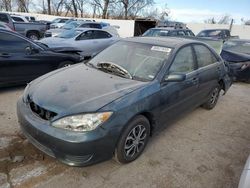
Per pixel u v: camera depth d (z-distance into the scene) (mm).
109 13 41406
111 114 2691
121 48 4117
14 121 4035
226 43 9648
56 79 3371
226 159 3531
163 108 3459
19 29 15344
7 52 5230
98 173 2953
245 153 3746
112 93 2949
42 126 2684
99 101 2768
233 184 3018
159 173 3072
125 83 3246
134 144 3137
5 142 3383
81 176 2879
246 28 28500
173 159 3391
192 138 4043
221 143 3986
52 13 41812
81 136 2557
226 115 5250
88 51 9711
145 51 3875
